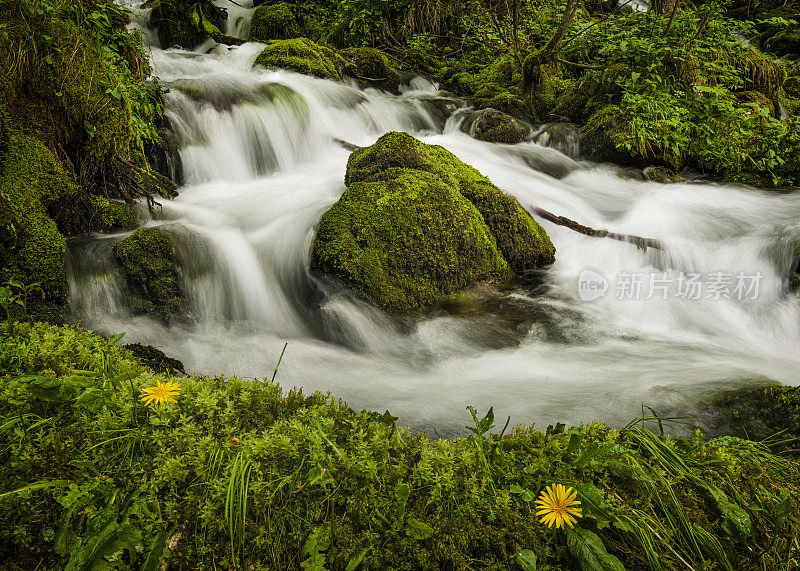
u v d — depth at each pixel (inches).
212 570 59.3
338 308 172.9
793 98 384.2
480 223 200.8
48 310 148.6
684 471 72.8
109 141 179.9
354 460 67.7
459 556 60.1
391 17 473.7
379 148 219.9
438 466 68.7
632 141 305.9
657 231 240.1
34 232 149.3
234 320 177.5
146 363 122.4
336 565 59.7
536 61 382.6
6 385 74.7
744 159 306.5
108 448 67.8
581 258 224.7
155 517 60.6
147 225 192.2
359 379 146.6
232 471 63.8
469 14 478.9
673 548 64.4
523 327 174.9
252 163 276.4
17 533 58.7
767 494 72.6
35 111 159.3
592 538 60.3
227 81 295.4
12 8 154.6
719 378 144.5
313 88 332.8
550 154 327.6
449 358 158.1
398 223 184.7
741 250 218.2
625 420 122.4
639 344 167.3
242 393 79.3
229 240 188.4
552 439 77.1
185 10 426.3
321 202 225.3
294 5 490.0
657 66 331.3
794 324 180.9
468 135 352.5
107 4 189.3
